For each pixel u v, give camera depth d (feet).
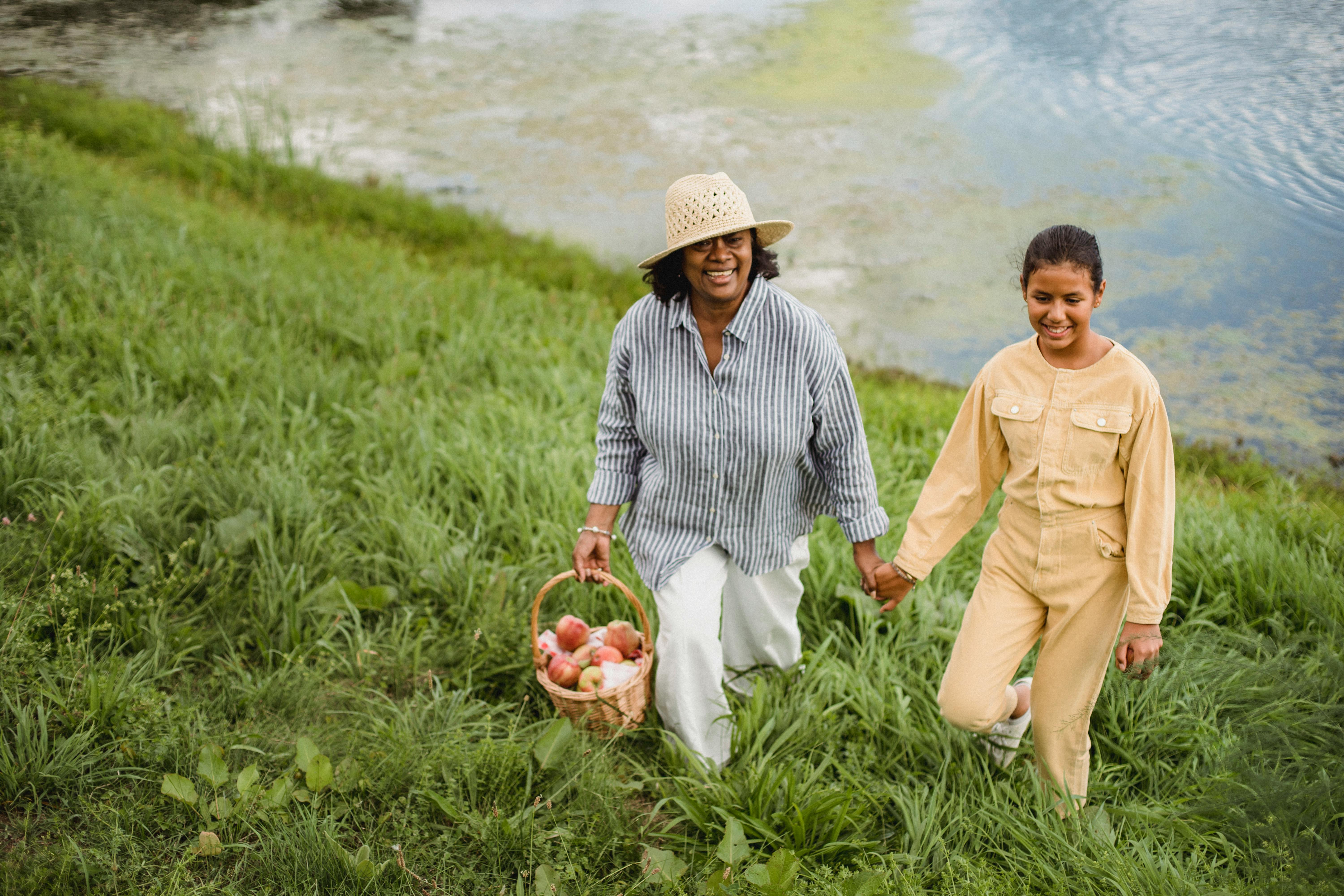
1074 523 8.36
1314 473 20.93
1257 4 52.11
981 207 34.47
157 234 22.94
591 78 51.26
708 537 9.69
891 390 23.84
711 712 9.91
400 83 50.98
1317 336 26.27
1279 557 13.04
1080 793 9.39
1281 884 7.80
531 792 9.32
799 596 10.58
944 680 9.36
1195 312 27.53
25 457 13.10
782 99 46.62
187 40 57.88
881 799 9.63
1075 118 41.11
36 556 11.23
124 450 14.29
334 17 64.23
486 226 33.86
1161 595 8.02
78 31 58.23
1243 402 23.91
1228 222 31.94
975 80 46.68
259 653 11.44
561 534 13.33
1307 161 35.27
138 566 11.99
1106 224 32.30
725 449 9.20
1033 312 7.95
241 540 12.50
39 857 7.85
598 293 29.12
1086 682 8.83
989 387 8.66
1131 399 7.89
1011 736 9.93
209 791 8.89
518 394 18.49
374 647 11.48
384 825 8.71
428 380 18.24
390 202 34.73
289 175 35.55
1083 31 51.88
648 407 9.30
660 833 9.21
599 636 11.27
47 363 16.15
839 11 62.39
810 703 10.50
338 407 16.33
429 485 14.58
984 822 9.08
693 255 8.52
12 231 20.75
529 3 68.64
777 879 7.96
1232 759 9.71
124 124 37.93
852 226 33.76
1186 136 38.04
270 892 7.98
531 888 8.34
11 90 40.19
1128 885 8.05
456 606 12.05
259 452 15.19
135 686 9.66
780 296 9.06
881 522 9.84
